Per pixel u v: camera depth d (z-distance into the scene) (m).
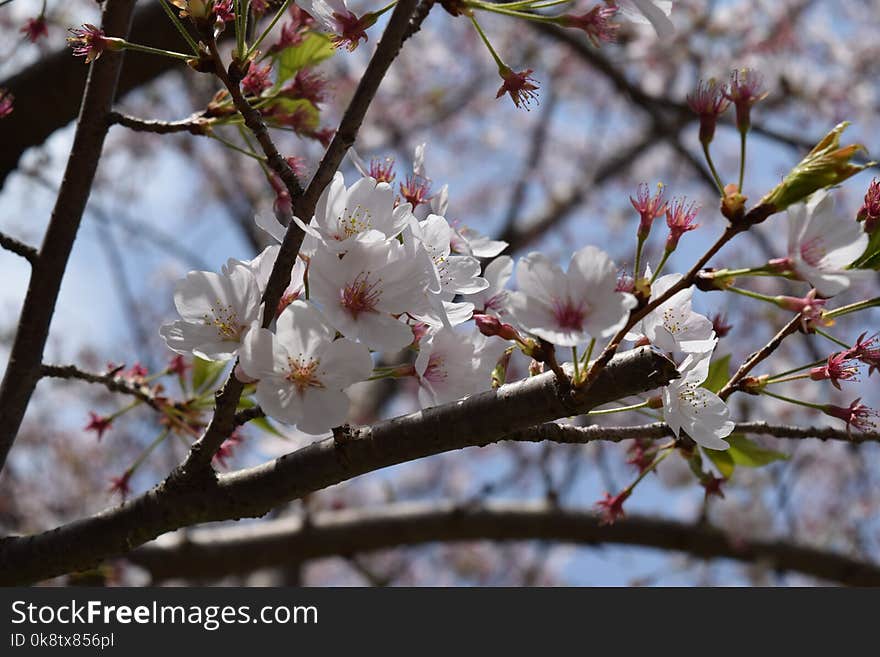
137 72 1.13
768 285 2.59
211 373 0.92
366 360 0.76
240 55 0.76
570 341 0.73
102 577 1.22
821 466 2.72
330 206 0.76
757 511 1.70
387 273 0.76
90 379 0.89
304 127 0.88
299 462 0.79
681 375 0.77
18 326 0.86
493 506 1.64
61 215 0.85
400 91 3.11
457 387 0.79
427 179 0.82
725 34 2.75
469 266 0.78
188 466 0.80
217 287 0.77
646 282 0.74
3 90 0.97
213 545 1.50
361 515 1.60
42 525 2.26
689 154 1.94
